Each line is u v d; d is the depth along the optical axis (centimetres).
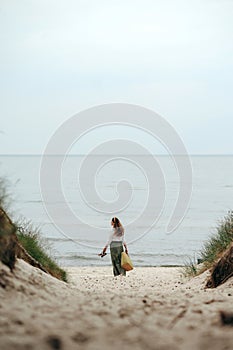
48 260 1584
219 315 708
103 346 554
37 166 17488
